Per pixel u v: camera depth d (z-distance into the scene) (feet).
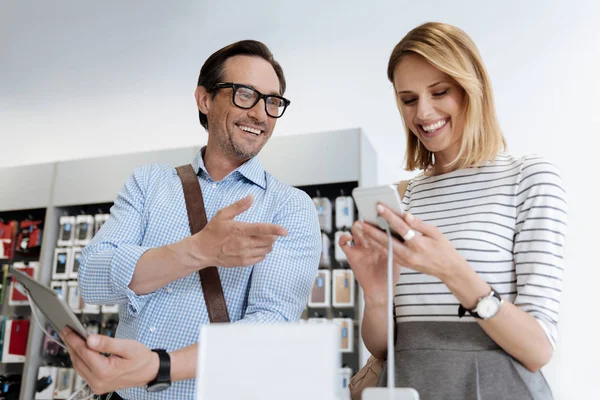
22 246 15.05
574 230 11.27
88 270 4.88
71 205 14.82
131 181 5.65
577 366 10.43
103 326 13.91
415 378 3.85
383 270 4.03
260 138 5.67
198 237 4.38
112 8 11.82
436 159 4.77
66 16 12.14
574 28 11.02
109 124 15.57
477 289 3.42
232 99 5.52
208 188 5.63
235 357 2.48
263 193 5.64
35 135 16.38
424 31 4.37
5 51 13.38
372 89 13.10
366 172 12.23
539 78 11.87
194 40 12.60
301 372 2.38
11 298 14.44
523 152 12.15
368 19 11.62
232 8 11.65
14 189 15.38
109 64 13.55
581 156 11.60
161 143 15.90
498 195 4.09
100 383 3.74
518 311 3.45
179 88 14.07
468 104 4.24
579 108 11.73
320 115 14.06
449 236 4.15
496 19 11.25
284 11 11.64
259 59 5.77
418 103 4.34
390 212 3.21
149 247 4.97
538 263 3.70
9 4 11.89
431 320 4.05
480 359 3.70
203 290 4.97
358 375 4.63
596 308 10.59
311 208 5.57
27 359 13.73
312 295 11.50
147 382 3.92
